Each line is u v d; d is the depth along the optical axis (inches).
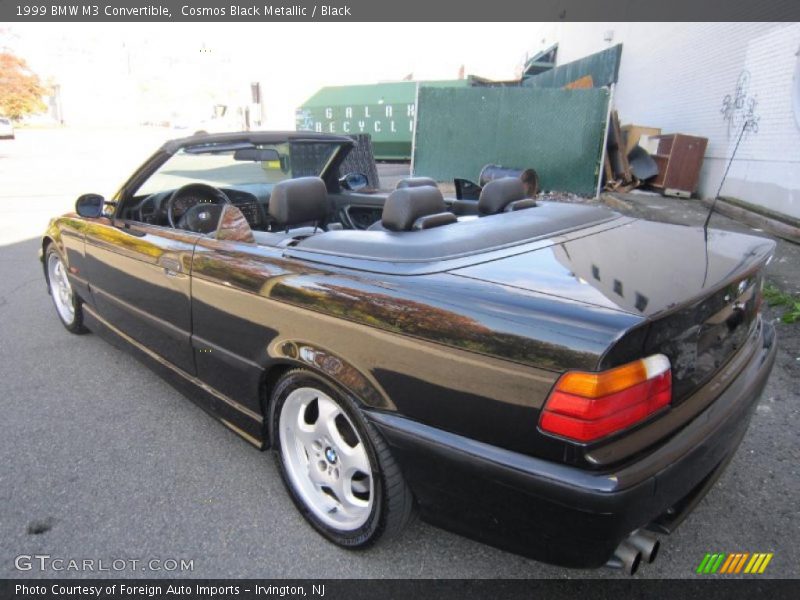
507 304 66.7
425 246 82.4
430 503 74.9
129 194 130.3
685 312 65.8
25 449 116.4
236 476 107.6
